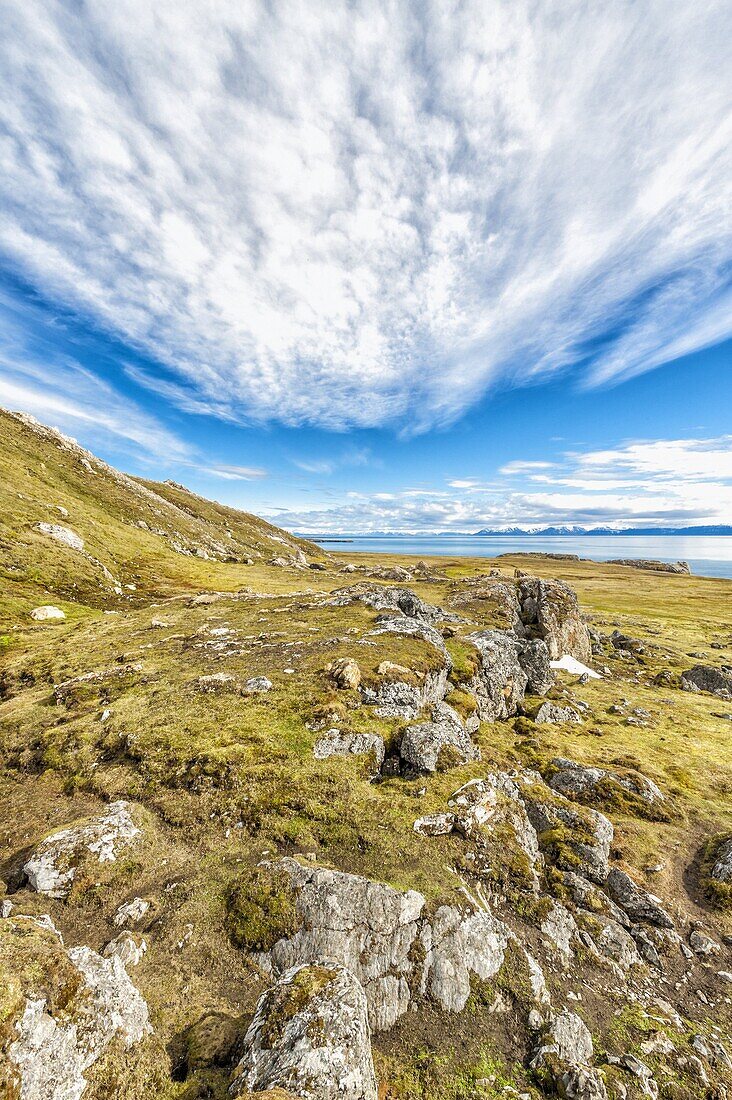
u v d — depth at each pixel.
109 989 9.96
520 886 17.80
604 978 15.46
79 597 62.38
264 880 15.40
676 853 23.72
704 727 43.22
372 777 22.59
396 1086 10.89
